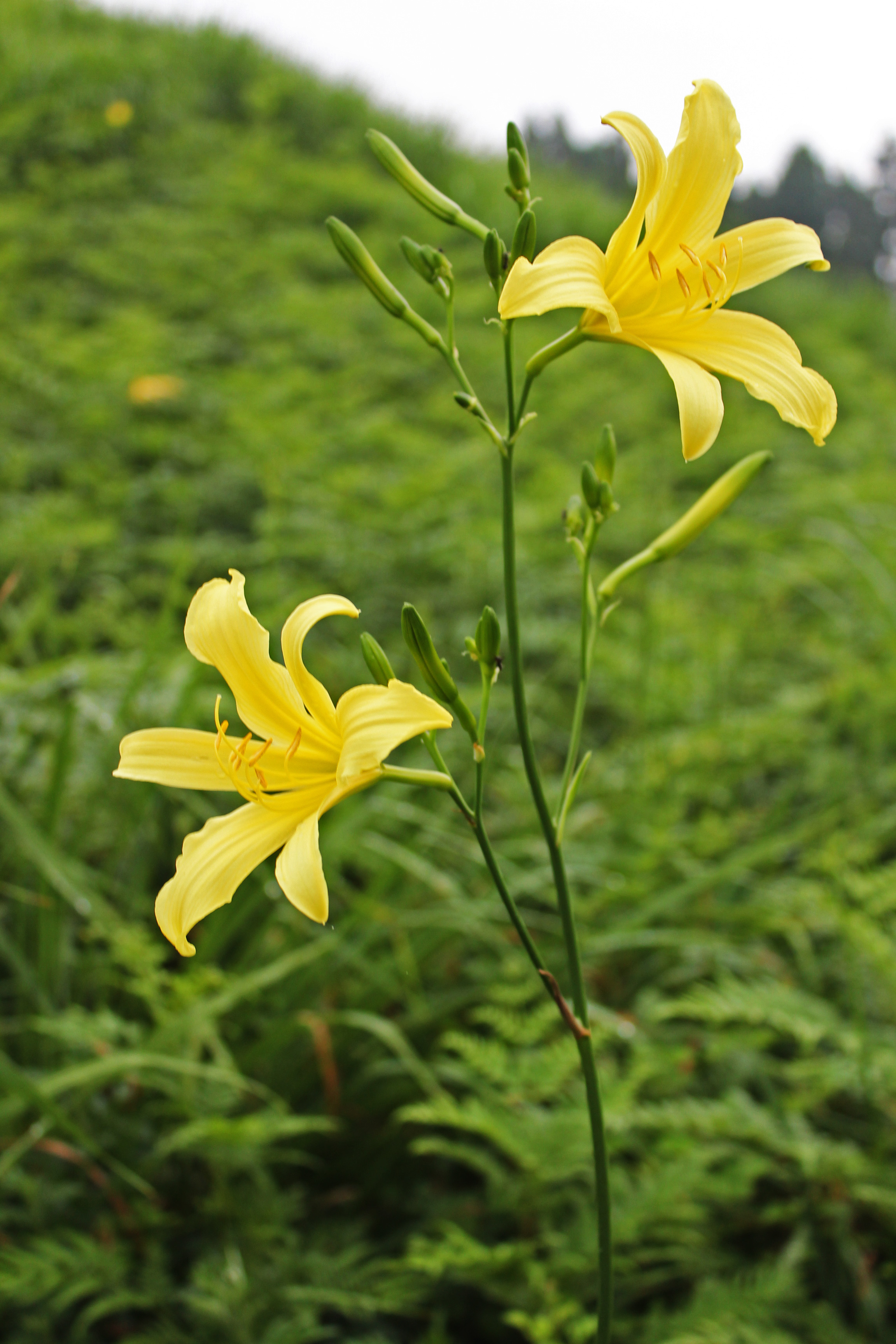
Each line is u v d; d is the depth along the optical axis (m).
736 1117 2.18
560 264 1.24
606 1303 1.40
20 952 2.43
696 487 6.34
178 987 2.17
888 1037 2.31
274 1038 2.35
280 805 1.45
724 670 4.16
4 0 11.50
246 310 7.40
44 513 4.30
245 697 1.46
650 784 3.42
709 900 3.05
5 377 5.61
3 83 9.62
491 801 3.44
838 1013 2.64
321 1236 2.17
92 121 9.41
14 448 5.05
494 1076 2.16
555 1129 2.04
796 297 10.88
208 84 11.17
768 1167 2.11
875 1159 2.30
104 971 2.53
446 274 1.46
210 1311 1.84
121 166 9.11
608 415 7.04
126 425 5.58
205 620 1.44
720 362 1.39
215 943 2.39
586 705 4.16
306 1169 2.41
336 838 2.60
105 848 2.88
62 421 5.43
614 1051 2.64
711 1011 2.29
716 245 1.48
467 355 7.36
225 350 6.90
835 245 31.23
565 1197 2.11
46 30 11.27
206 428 5.73
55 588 4.07
